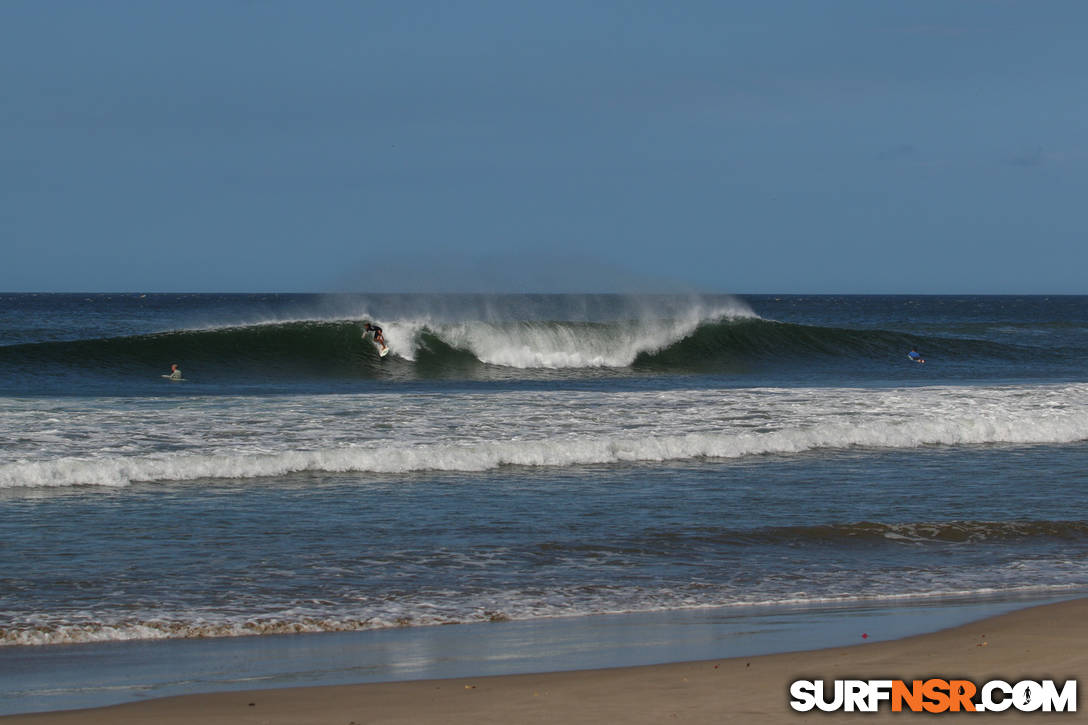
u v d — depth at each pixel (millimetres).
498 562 38656
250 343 118688
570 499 50031
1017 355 147500
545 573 37344
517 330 127250
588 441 61719
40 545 39812
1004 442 69688
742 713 23422
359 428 65938
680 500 50125
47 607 32188
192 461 54312
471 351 124438
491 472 56969
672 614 32719
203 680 26062
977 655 27938
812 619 32094
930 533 44312
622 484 53906
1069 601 34062
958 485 54812
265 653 28516
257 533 42406
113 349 113375
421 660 27828
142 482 52469
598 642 29547
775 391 86812
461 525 44344
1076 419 73000
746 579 37062
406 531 43156
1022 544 42906
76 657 28078
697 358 133000
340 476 54938
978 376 123250
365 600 33719
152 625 30734
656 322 136625
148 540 40875
